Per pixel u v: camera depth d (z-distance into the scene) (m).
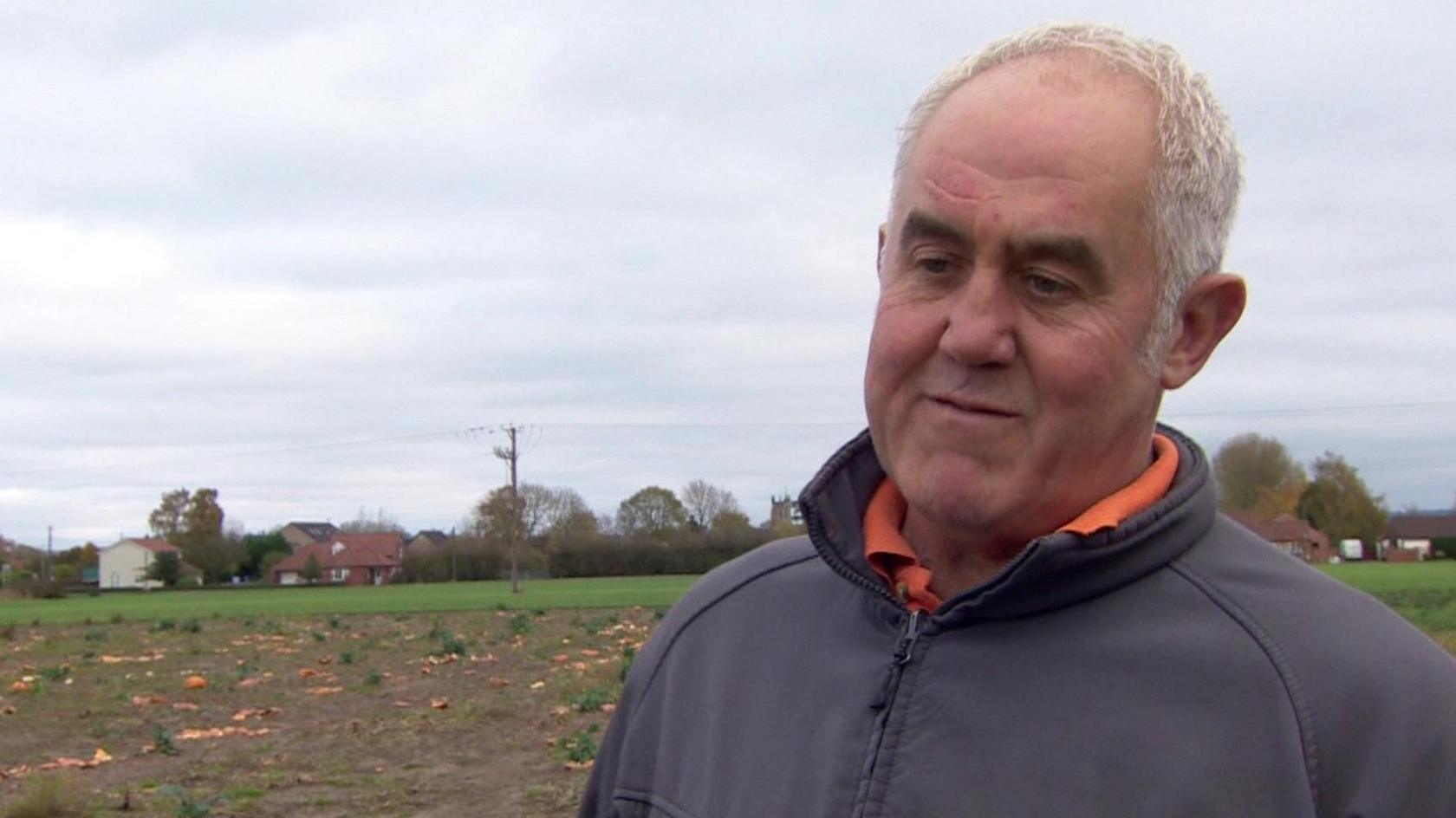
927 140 1.99
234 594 73.88
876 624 2.11
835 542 2.16
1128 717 1.82
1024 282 1.91
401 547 106.88
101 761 12.66
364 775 11.73
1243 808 1.73
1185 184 1.91
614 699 15.91
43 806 9.96
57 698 18.33
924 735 1.93
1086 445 1.91
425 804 10.40
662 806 2.25
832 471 2.21
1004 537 2.01
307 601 51.41
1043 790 1.82
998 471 1.93
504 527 87.88
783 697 2.15
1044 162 1.87
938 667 1.97
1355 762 1.74
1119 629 1.88
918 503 2.00
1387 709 1.76
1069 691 1.87
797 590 2.28
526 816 9.91
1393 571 53.50
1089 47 1.96
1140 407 1.94
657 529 86.88
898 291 2.02
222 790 10.96
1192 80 1.97
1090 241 1.86
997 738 1.88
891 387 2.02
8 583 87.50
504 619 34.97
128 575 110.75
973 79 2.00
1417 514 111.56
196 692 18.72
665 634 2.46
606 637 27.22
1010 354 1.90
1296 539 78.44
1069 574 1.89
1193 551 1.96
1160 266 1.91
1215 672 1.81
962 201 1.91
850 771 1.98
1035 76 1.93
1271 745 1.76
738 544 82.94
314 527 133.12
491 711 15.75
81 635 33.00
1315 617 1.85
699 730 2.26
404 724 14.98
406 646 26.78
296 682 20.02
